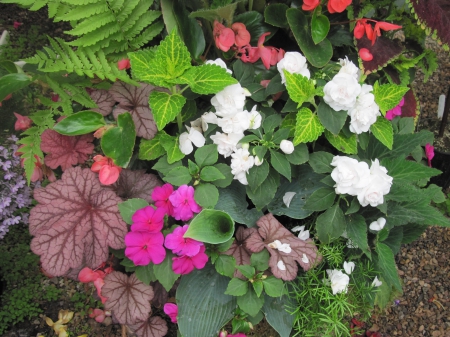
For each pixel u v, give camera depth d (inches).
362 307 20.5
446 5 21.0
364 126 18.6
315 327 18.7
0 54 34.1
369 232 20.6
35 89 30.6
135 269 18.6
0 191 23.5
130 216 18.1
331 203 18.7
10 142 27.2
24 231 27.3
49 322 24.3
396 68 24.2
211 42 23.0
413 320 27.0
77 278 19.8
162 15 22.5
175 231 17.4
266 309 19.1
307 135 18.1
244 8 22.6
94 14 20.3
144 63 18.1
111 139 19.1
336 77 17.5
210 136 18.9
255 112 18.9
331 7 18.8
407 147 20.8
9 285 25.7
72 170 18.9
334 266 20.0
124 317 18.0
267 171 18.6
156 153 20.3
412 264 29.3
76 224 17.9
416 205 19.4
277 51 21.7
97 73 20.3
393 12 24.3
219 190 20.1
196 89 17.8
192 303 18.9
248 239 18.3
